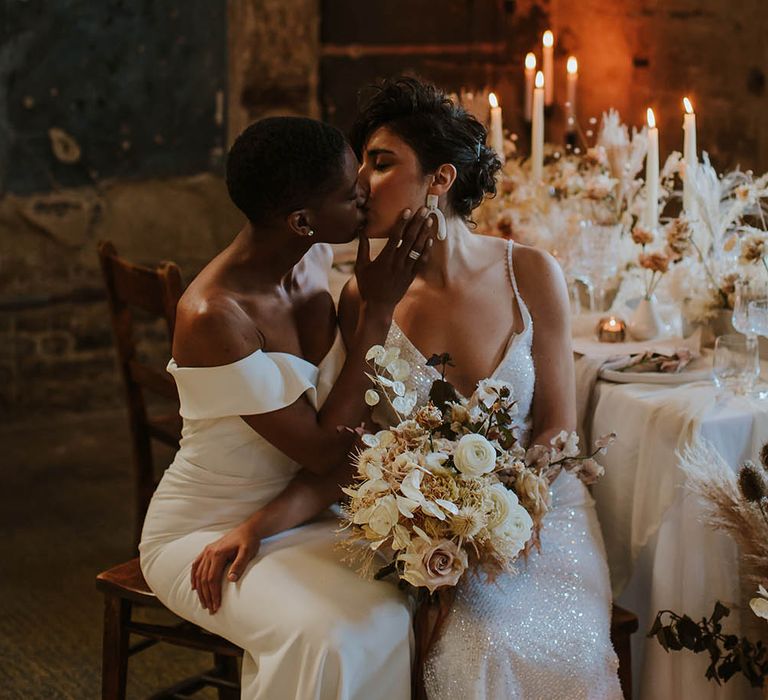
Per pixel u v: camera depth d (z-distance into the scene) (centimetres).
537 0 506
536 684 195
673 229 265
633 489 241
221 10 527
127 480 445
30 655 311
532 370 227
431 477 188
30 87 498
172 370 210
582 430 252
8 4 488
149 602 218
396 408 197
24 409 520
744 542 207
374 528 186
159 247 536
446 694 194
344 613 191
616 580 247
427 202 220
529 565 210
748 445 230
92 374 531
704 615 229
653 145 294
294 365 209
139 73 517
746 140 392
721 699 228
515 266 231
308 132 202
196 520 215
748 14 385
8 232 505
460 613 199
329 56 548
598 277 298
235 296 208
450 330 227
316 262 230
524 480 196
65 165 511
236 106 539
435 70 552
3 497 428
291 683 190
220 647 212
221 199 544
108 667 227
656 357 254
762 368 255
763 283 241
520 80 530
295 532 214
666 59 429
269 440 209
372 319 211
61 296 519
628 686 217
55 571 364
